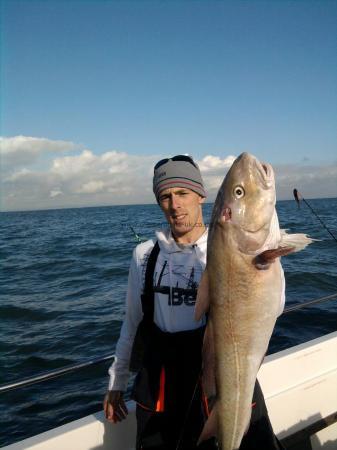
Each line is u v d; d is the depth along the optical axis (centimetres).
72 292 1047
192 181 214
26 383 251
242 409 187
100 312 835
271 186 187
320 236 1598
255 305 183
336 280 957
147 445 210
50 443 241
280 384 300
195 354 205
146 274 223
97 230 3141
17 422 455
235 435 187
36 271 1406
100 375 550
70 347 659
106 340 677
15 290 1115
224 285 185
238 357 185
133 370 227
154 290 218
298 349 314
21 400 499
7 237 2995
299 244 182
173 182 212
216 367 189
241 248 183
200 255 215
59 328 752
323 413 312
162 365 207
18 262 1623
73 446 246
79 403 486
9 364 611
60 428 250
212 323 190
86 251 1812
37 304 938
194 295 210
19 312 879
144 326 221
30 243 2391
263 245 183
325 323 662
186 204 214
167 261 219
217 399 189
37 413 470
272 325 186
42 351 650
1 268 1503
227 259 184
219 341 187
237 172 187
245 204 183
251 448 199
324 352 321
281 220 2217
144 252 233
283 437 293
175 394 204
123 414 248
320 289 894
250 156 192
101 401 487
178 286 213
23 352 651
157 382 207
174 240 223
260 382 292
